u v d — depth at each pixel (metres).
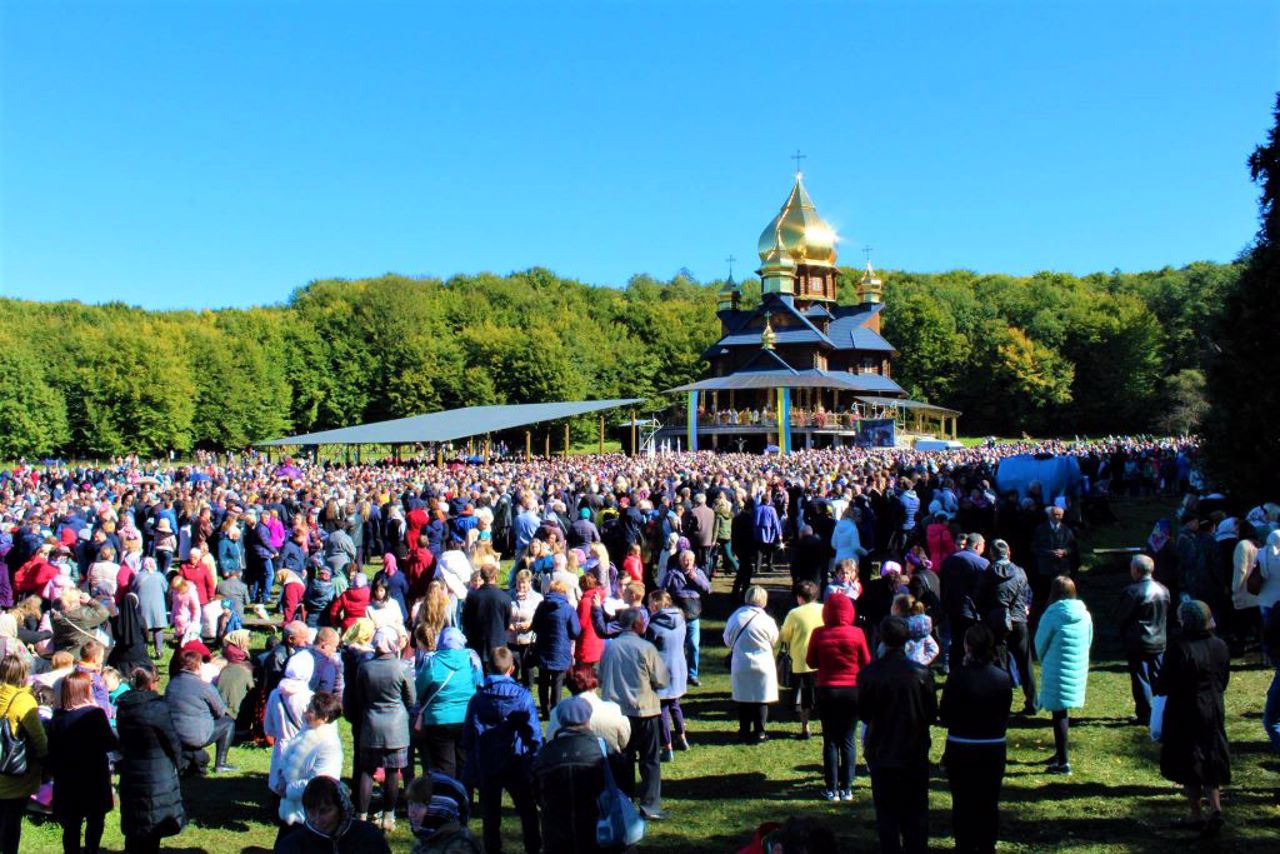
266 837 8.97
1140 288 133.62
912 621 10.02
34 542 17.84
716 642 16.22
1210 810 8.13
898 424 83.94
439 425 49.16
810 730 11.62
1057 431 107.19
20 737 7.70
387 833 8.82
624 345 109.31
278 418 95.12
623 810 6.82
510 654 8.22
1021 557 16.59
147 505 22.91
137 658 12.73
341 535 16.52
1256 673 12.84
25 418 83.06
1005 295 131.75
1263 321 20.67
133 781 7.64
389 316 104.44
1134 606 11.09
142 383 86.62
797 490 23.12
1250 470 20.34
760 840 5.52
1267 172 22.00
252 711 11.90
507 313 124.94
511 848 8.53
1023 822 8.55
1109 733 10.95
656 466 38.19
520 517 18.89
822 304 91.69
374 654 8.91
